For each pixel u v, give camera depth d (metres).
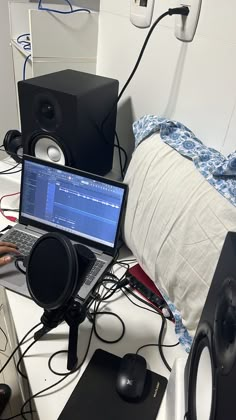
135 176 0.93
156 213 0.84
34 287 0.67
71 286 0.62
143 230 0.90
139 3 1.01
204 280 0.72
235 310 0.46
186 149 0.83
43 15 1.14
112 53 1.22
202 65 0.89
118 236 0.98
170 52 0.98
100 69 1.32
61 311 0.68
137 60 1.08
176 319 0.82
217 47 0.84
